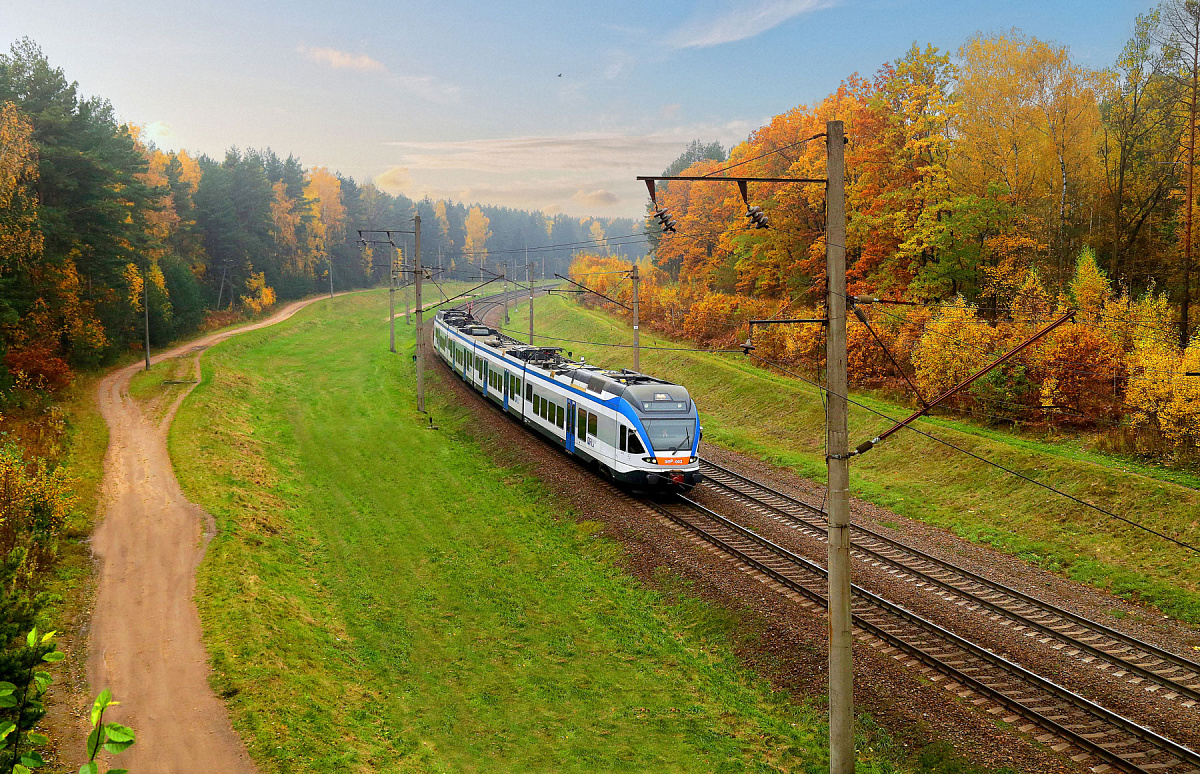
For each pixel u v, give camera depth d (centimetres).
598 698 1567
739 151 6197
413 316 10506
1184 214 3603
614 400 2766
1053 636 1684
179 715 1330
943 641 1664
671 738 1410
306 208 12131
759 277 5666
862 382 3981
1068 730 1300
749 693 1577
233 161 11062
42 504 2055
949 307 3397
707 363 5003
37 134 4366
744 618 1812
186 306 7125
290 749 1248
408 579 2208
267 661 1542
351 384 5291
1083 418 2844
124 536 2225
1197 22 3222
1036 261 3912
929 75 4047
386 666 1695
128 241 5012
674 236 7281
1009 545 2262
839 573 1191
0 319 3584
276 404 4675
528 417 3709
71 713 1332
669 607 1970
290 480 3117
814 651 1634
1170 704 1397
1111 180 4059
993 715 1382
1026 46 3916
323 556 2364
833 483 1183
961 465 2831
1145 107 3956
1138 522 2178
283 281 11056
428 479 3153
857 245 4591
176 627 1664
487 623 1927
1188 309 3303
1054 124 3888
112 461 3017
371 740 1355
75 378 4497
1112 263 3747
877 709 1428
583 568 2256
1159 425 2541
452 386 5109
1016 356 3092
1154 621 1775
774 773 1291
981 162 4031
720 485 2905
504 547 2425
